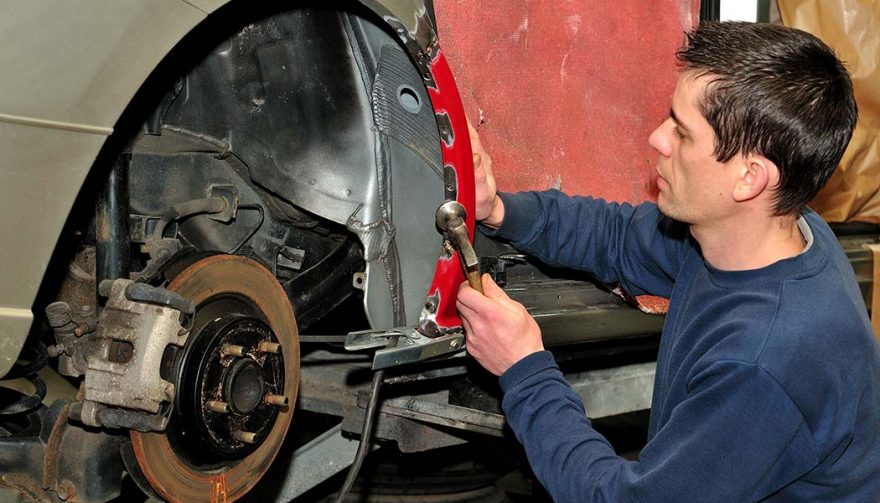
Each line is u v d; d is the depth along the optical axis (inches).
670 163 66.9
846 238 147.1
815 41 64.1
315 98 81.4
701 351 64.4
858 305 65.8
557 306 99.4
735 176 63.3
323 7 78.5
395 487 126.3
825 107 61.0
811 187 62.9
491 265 92.0
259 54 79.7
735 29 64.8
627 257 86.4
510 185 101.0
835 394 61.5
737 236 65.8
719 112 62.1
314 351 107.0
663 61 115.9
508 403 69.9
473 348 73.1
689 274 74.2
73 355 67.5
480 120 97.7
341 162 81.4
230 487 73.3
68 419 67.8
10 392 83.4
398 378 89.0
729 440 60.4
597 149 109.4
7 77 53.9
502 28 99.1
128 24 57.6
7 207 55.2
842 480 65.2
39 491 68.3
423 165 81.6
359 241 89.2
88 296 73.1
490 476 129.6
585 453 66.1
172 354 65.7
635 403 124.8
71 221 71.5
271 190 81.8
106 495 68.2
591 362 122.4
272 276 76.0
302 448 98.6
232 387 68.7
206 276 69.6
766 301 63.1
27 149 55.4
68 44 55.5
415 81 80.5
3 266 55.5
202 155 81.4
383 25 78.5
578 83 106.8
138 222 75.8
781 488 65.2
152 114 73.4
